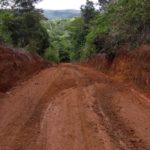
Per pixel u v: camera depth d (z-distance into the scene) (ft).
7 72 73.10
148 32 81.00
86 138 35.50
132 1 92.07
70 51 289.74
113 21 106.73
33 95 57.82
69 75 83.46
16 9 172.55
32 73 92.22
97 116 43.68
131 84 69.46
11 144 34.40
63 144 33.88
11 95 58.75
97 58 123.34
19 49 112.68
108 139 35.17
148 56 70.79
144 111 46.91
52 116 43.91
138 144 33.83
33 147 33.40
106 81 73.36
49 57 230.07
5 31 142.61
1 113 46.47
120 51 94.17
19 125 40.52
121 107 48.55
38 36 195.93
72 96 55.93
